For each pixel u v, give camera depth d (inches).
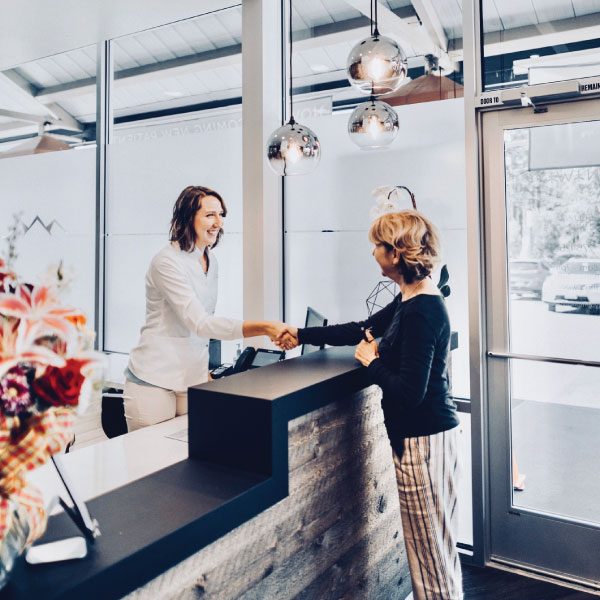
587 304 115.0
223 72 169.5
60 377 35.9
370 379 82.6
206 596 55.9
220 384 69.6
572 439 117.6
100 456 77.0
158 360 99.9
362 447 88.0
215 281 109.9
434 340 75.3
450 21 131.8
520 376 121.3
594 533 113.3
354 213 145.2
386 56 83.0
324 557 78.5
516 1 118.8
